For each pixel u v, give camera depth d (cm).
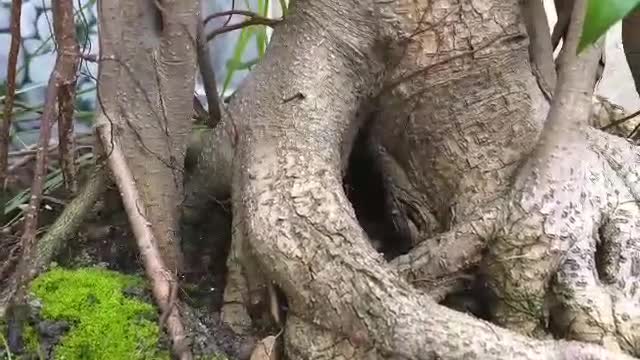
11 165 85
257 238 62
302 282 61
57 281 65
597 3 40
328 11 68
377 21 67
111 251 73
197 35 74
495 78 68
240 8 107
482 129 68
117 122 66
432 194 71
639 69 89
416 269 64
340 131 67
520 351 57
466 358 57
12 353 60
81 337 61
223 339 65
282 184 63
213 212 74
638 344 59
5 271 66
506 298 64
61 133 70
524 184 63
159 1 65
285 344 63
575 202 63
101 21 64
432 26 67
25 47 96
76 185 75
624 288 62
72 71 60
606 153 71
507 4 69
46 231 70
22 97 96
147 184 67
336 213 61
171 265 69
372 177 77
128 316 63
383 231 77
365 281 60
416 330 58
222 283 72
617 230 64
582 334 60
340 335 60
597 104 91
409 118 70
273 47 70
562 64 62
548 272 62
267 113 67
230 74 91
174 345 61
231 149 69
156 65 66
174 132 68
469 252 64
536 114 68
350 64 68
